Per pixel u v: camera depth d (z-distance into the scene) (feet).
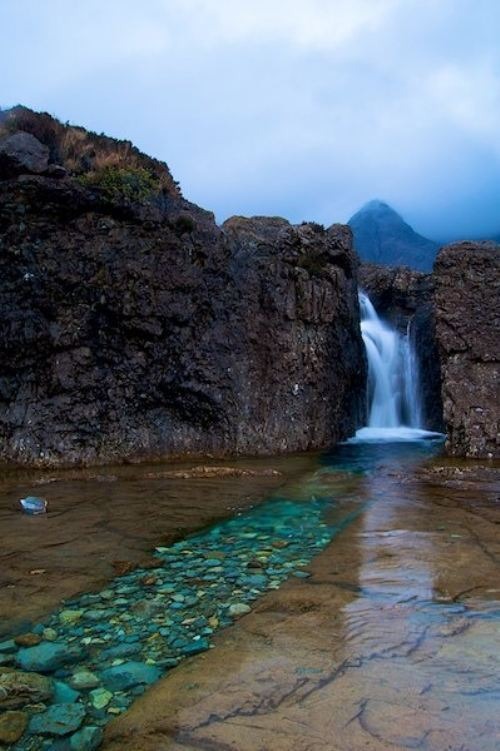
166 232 46.01
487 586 16.58
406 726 9.76
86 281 42.86
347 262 61.77
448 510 26.81
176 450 46.09
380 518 25.41
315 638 13.34
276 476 37.58
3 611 15.23
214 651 12.85
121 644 13.37
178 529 23.71
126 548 20.93
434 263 49.34
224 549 21.03
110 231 43.75
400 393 77.46
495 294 46.93
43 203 41.86
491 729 9.63
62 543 21.47
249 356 50.70
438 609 14.90
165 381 45.98
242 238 53.06
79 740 9.75
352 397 64.44
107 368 43.80
